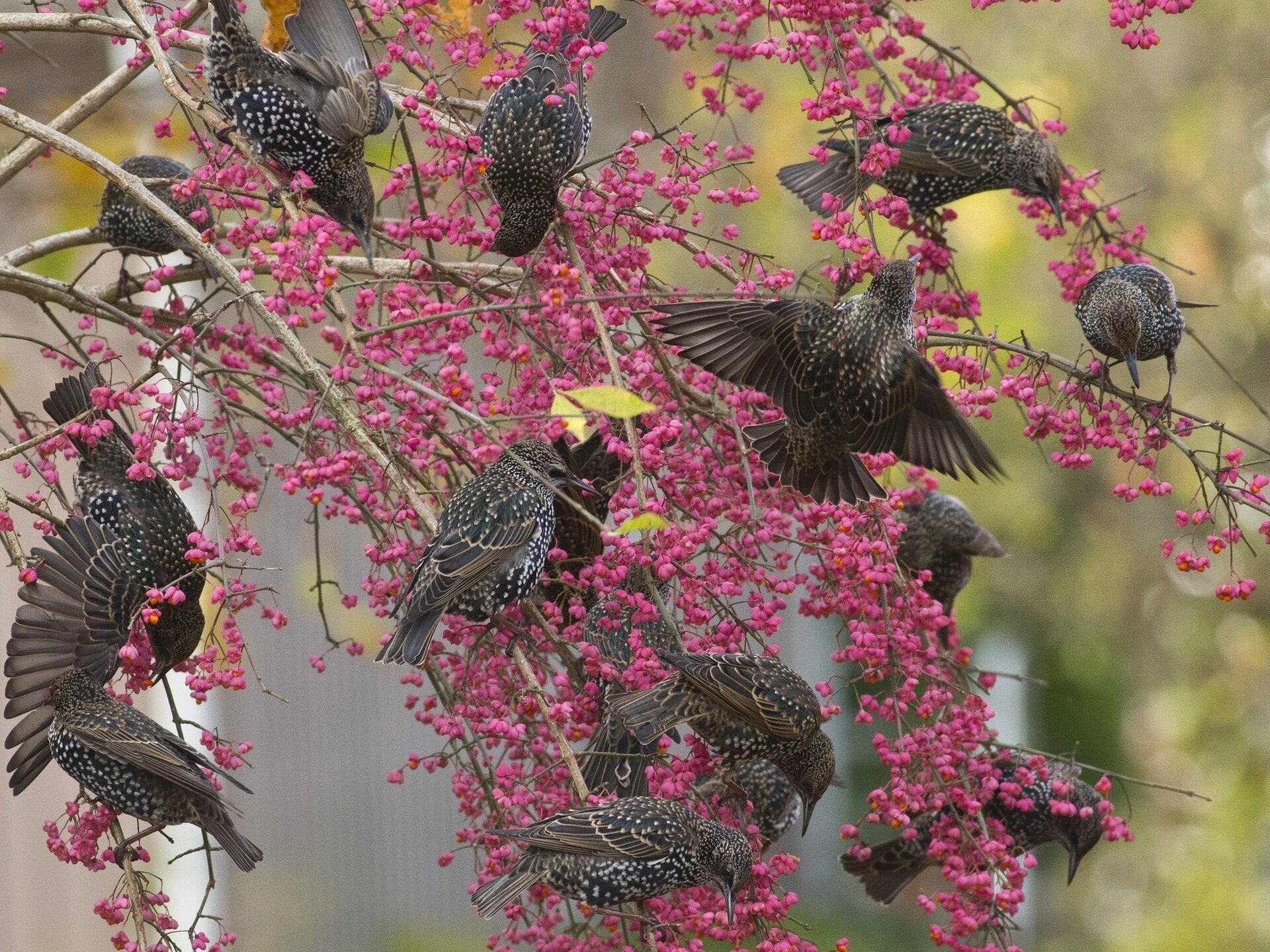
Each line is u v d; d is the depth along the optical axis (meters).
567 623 10.27
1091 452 29.48
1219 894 29.28
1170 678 31.11
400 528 9.93
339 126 9.60
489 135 9.54
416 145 15.05
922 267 11.22
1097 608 30.44
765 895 8.76
